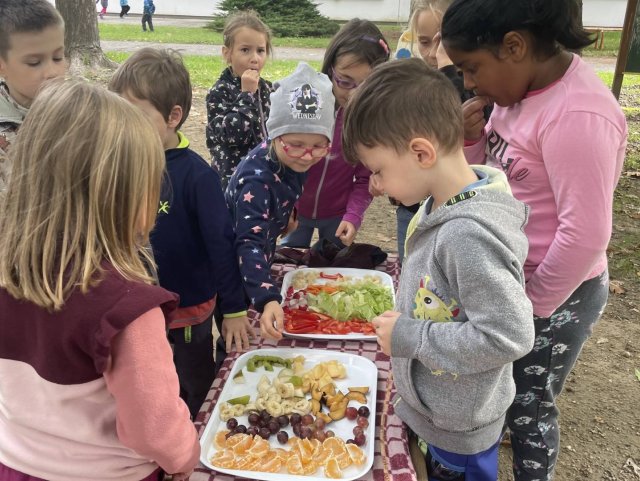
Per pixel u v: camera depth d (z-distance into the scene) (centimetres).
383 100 128
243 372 186
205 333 228
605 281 181
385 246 473
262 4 2123
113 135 106
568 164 150
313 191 305
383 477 146
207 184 205
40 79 212
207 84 1004
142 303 105
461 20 153
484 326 119
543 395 185
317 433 158
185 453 121
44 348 106
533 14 146
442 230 127
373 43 261
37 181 104
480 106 184
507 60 153
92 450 116
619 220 528
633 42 593
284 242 334
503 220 125
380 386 182
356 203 294
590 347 352
